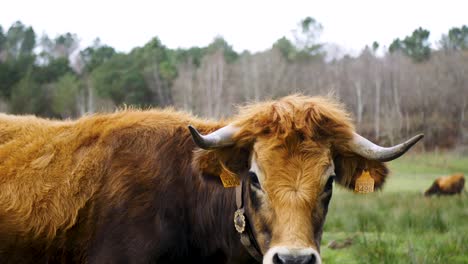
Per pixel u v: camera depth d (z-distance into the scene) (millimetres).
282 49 57219
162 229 5234
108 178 5418
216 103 45750
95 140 5668
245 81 47562
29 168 5605
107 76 49500
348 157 4926
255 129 4758
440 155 37938
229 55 60406
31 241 5473
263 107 4941
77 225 5426
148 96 50156
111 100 49156
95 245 5359
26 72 53125
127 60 52906
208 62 49281
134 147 5523
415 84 52594
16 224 5453
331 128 4781
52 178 5527
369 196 15906
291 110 4789
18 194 5504
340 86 50844
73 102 47969
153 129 5629
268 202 4562
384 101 51562
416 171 28766
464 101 51562
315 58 56875
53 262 5543
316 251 4332
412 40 63625
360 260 9102
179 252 5324
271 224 4523
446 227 11453
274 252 4305
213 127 5656
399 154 4555
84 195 5418
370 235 10898
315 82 50438
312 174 4551
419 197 16109
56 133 5871
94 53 65500
